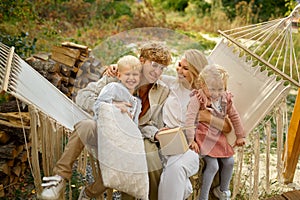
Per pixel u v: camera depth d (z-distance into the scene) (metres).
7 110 3.75
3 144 3.50
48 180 2.86
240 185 3.87
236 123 3.28
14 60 3.11
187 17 9.20
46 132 2.92
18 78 2.87
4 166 3.46
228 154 3.22
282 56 7.10
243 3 8.93
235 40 3.65
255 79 3.55
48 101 3.02
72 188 3.63
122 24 8.12
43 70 4.18
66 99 3.37
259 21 8.73
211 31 8.57
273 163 4.40
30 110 2.78
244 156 4.38
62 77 4.29
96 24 7.91
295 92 6.27
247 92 3.54
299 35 7.30
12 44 5.17
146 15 8.34
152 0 9.69
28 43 5.73
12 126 3.48
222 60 3.59
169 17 9.23
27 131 3.53
